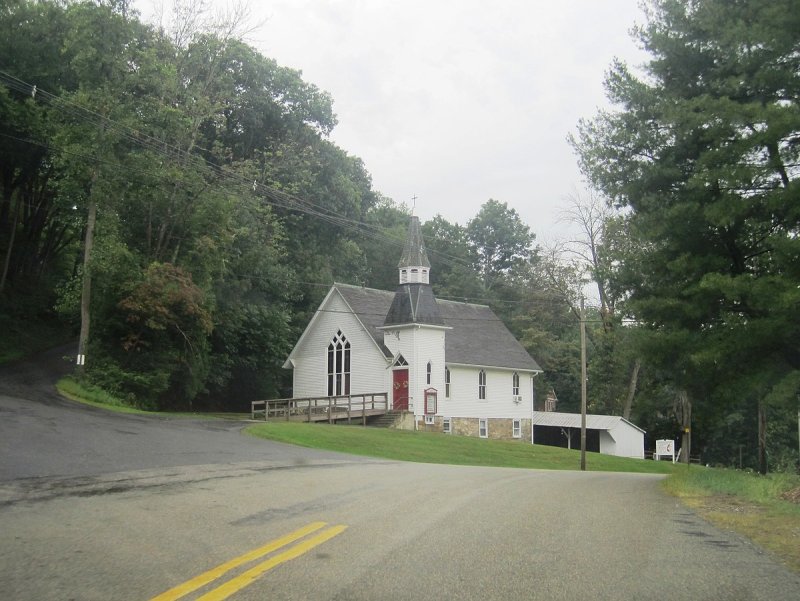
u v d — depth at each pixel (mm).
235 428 27703
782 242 15766
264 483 12531
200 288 36344
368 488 12414
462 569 6828
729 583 6578
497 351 49750
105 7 33719
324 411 41781
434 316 43844
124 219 36562
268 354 48062
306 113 53719
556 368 62938
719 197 17297
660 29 19781
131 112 34031
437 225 86188
